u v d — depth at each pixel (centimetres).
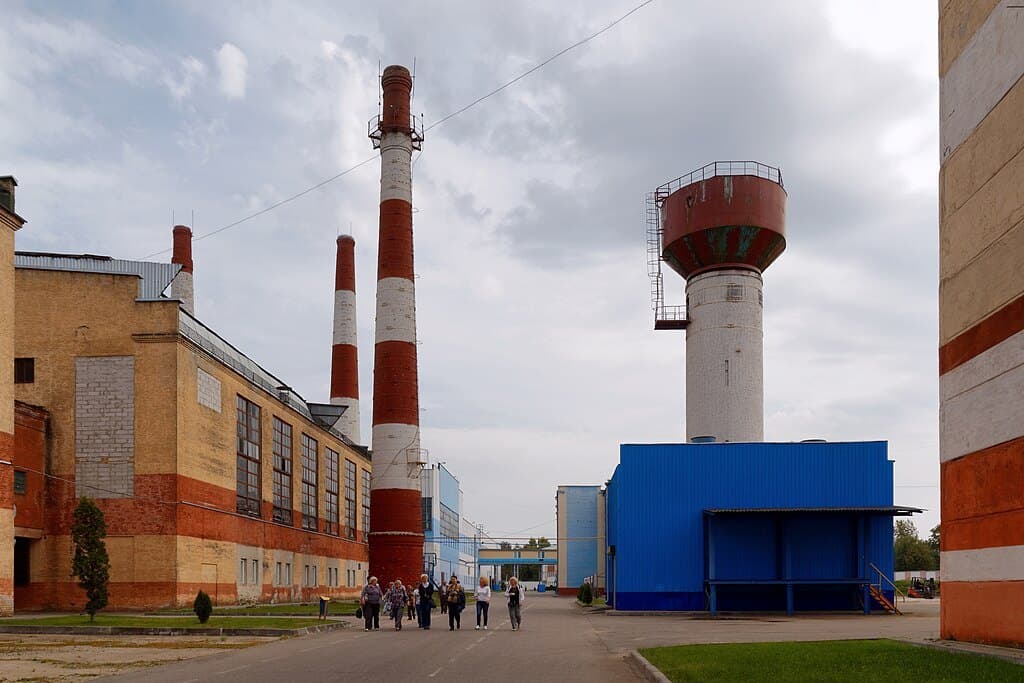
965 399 1795
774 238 5084
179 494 3741
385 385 4891
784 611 3959
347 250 7875
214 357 4206
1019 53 1655
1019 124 1645
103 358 3838
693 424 5119
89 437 3788
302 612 3772
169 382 3788
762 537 4031
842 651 1650
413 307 5041
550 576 15725
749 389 5012
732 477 4100
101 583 2991
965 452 1788
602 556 7550
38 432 3734
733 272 5109
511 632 2739
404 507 4772
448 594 2898
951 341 1866
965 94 1847
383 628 2984
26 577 3681
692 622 3206
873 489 4050
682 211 5175
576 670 1611
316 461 6175
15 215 3303
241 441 4606
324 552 6272
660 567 4053
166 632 2606
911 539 10644
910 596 6247
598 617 3719
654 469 4128
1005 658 1454
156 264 4462
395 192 5103
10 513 3250
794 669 1386
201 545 3944
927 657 1493
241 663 1752
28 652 2000
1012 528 1611
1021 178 1633
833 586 4022
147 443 3756
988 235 1736
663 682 1358
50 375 3841
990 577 1680
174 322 3822
